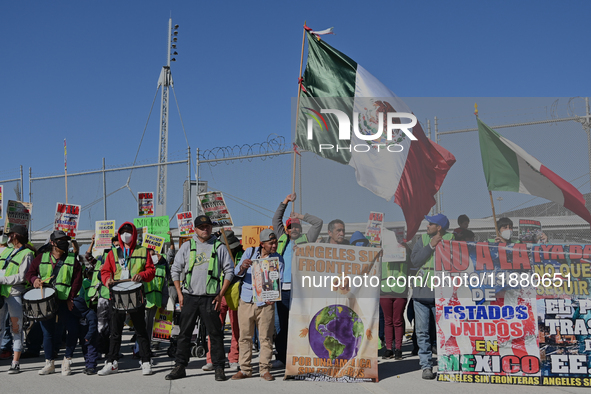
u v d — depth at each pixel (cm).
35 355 764
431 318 662
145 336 618
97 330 638
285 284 645
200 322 753
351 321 560
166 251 1023
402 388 519
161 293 741
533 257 550
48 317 604
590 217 562
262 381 561
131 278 627
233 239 700
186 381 570
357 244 578
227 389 526
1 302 633
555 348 531
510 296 547
